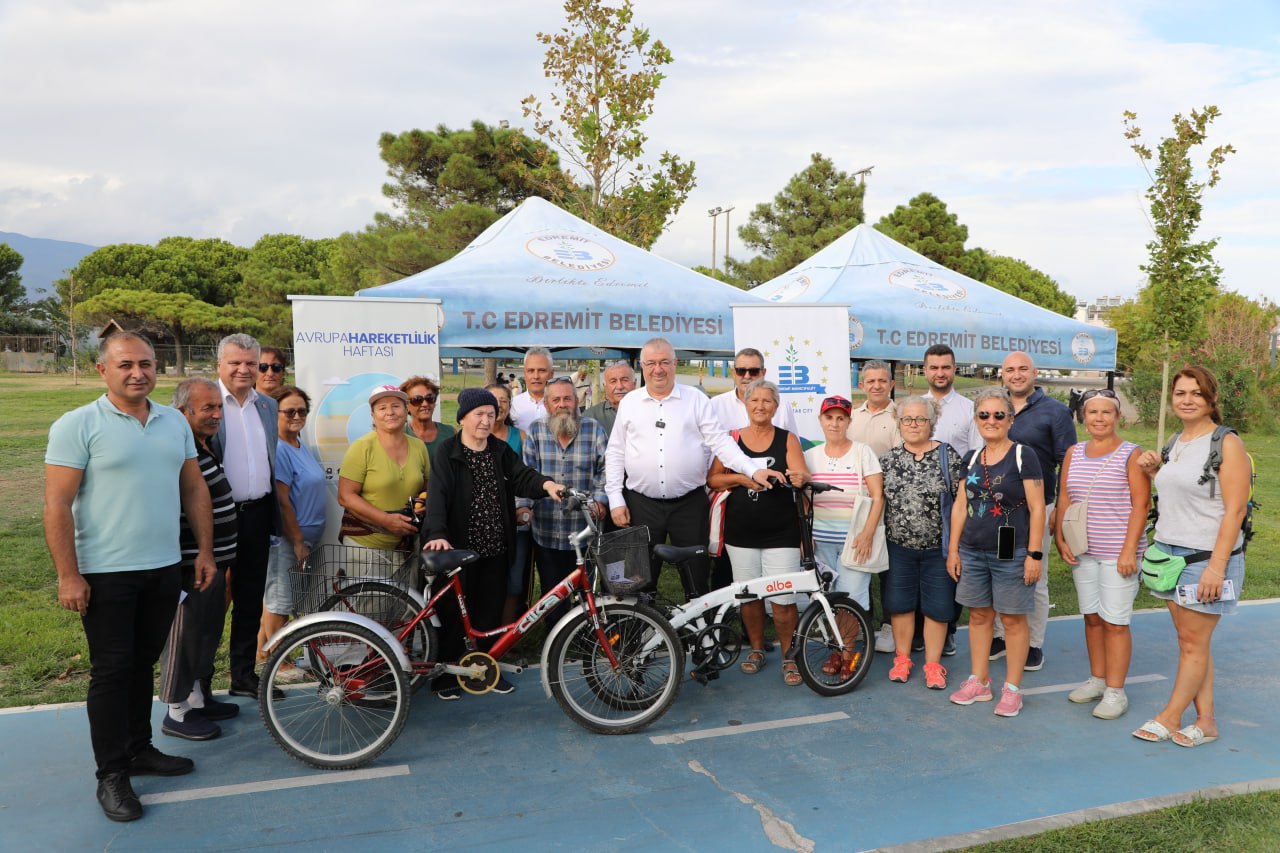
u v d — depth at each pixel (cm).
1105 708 454
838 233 3606
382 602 414
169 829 337
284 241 6266
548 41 1298
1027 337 871
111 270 5719
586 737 427
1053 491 522
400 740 423
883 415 570
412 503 463
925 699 482
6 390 3200
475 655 436
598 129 1279
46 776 378
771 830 341
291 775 385
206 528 384
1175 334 1116
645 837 335
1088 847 324
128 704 353
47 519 326
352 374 594
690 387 510
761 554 499
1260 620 635
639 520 502
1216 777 388
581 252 754
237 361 441
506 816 351
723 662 471
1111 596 450
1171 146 1080
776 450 497
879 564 504
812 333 706
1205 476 400
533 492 456
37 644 543
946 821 347
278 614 502
